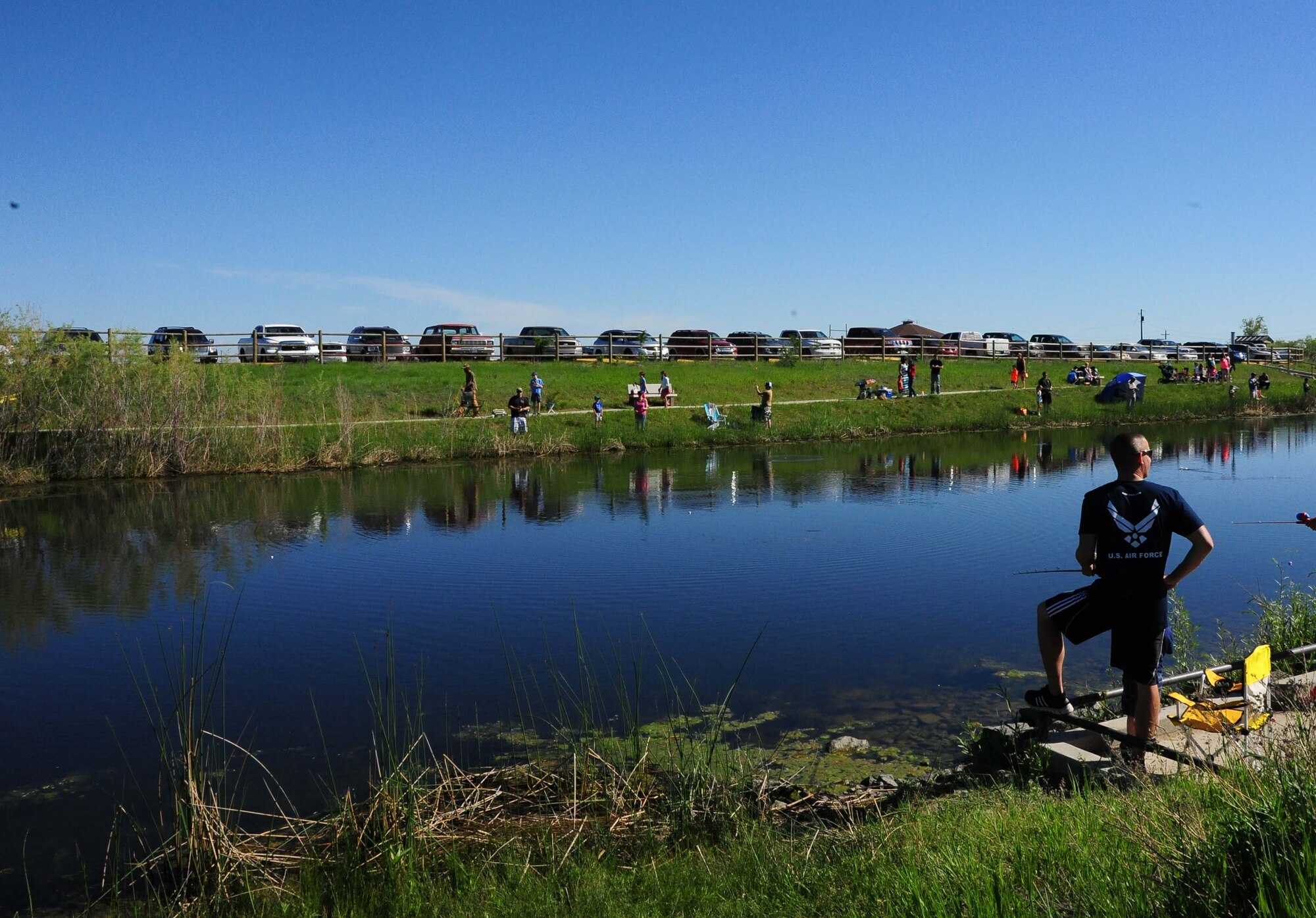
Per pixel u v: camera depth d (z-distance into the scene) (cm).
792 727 759
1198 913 313
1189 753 528
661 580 1334
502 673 929
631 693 861
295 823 596
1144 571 543
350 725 789
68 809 646
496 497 2214
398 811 555
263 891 508
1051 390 4644
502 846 544
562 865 510
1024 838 420
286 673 942
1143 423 4597
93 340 2733
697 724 772
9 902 521
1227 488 2225
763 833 543
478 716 805
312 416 3284
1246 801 371
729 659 958
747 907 433
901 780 640
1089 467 2789
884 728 754
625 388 4166
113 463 2600
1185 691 700
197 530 1795
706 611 1158
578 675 918
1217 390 5388
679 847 542
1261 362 6606
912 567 1403
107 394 2631
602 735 745
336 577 1381
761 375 4641
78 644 1056
